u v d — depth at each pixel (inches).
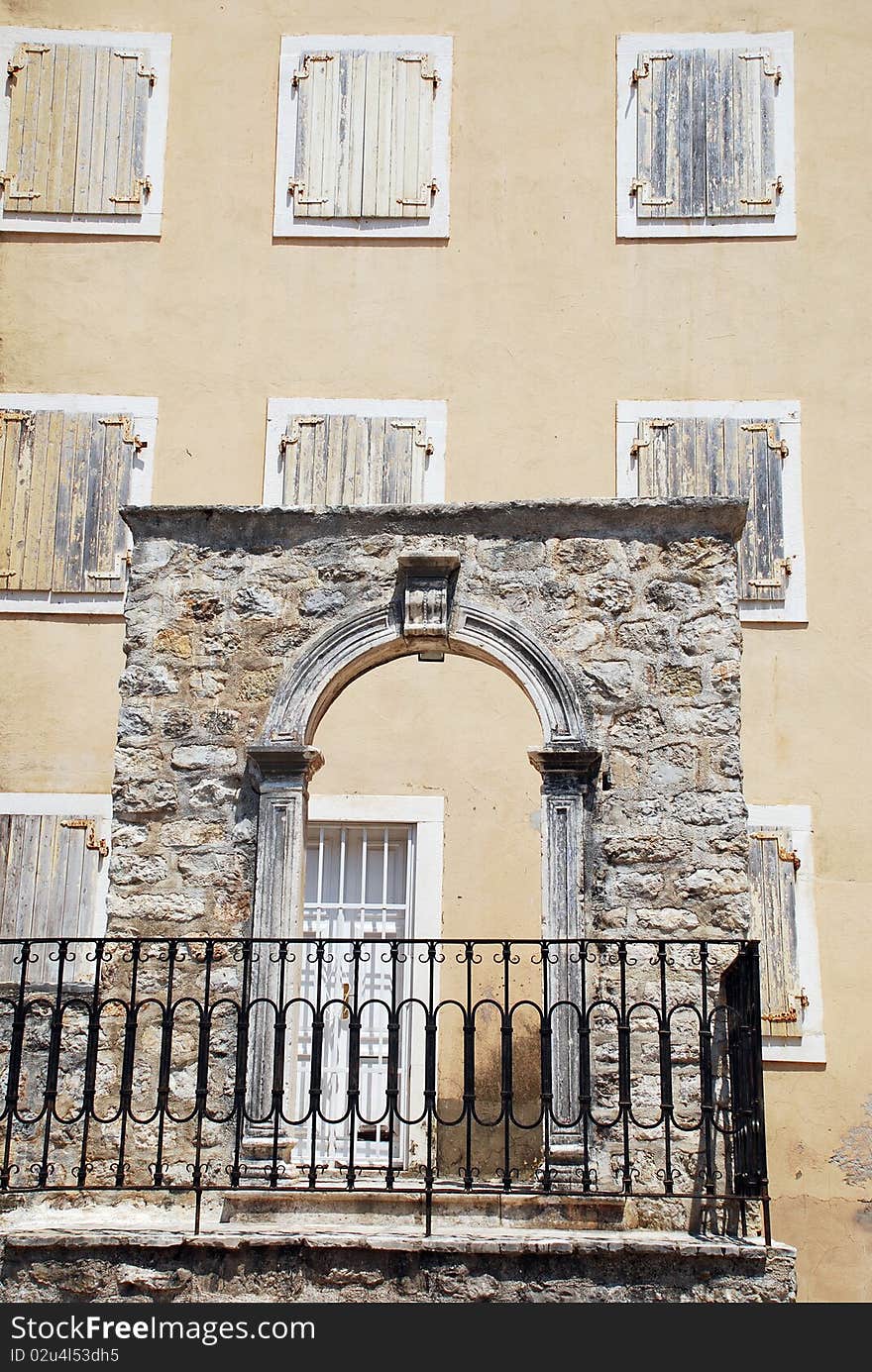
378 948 354.6
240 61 400.5
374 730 362.9
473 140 394.0
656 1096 243.3
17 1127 250.1
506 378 378.0
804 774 350.9
